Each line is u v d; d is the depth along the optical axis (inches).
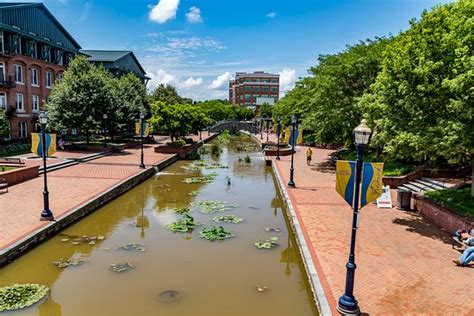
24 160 1066.1
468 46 484.1
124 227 603.2
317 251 442.6
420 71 486.6
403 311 310.0
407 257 425.1
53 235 537.6
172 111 1563.7
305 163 1252.5
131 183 893.2
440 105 504.7
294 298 375.9
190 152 1638.8
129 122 1759.4
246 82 5787.4
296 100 1636.3
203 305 358.9
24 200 652.1
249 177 1096.2
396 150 538.3
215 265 453.4
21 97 1526.8
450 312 308.3
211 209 712.4
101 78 1421.0
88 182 828.6
